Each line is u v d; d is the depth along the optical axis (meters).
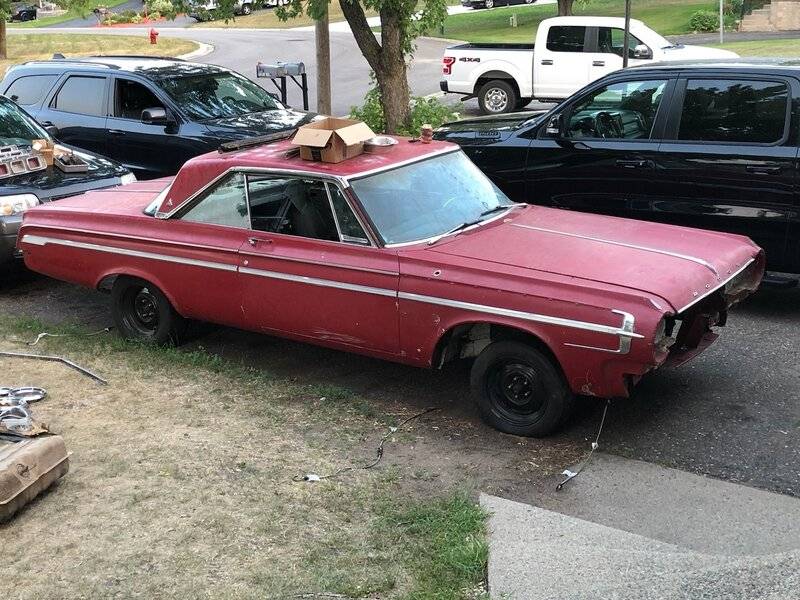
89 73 11.34
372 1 12.74
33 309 8.24
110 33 57.41
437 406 6.01
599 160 8.02
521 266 5.36
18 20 79.00
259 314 6.26
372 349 5.84
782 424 5.58
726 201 7.45
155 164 10.81
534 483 4.96
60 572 4.08
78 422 5.69
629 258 5.48
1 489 4.42
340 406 5.99
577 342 5.05
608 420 5.71
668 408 5.85
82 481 4.91
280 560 4.16
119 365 6.68
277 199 6.12
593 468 5.11
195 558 4.18
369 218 5.76
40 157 8.90
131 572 4.07
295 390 6.27
